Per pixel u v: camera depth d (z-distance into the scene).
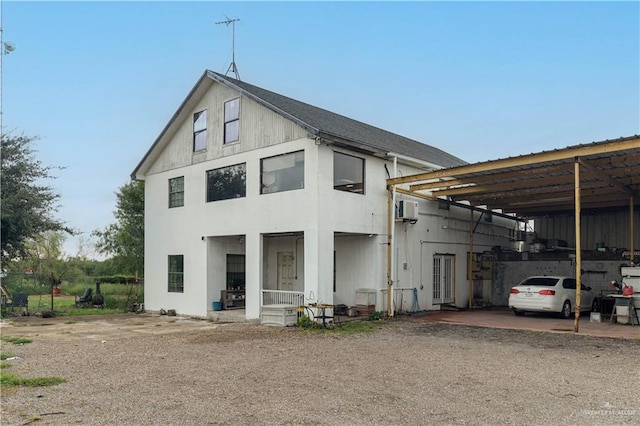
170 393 6.62
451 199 18.38
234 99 16.53
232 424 5.34
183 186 18.27
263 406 5.99
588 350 9.88
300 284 16.91
